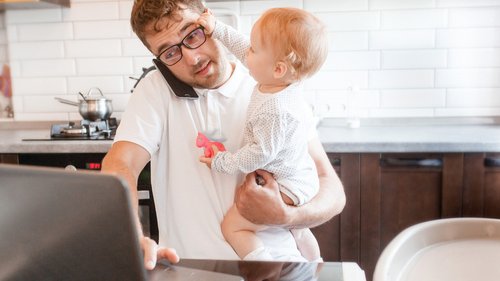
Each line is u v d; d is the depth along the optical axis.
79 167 2.22
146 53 2.76
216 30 1.24
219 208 1.27
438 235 1.01
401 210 2.11
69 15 2.76
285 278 0.80
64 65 2.81
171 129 1.28
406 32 2.56
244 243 1.23
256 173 1.24
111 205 0.56
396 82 2.60
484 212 2.07
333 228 2.14
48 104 2.85
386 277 0.75
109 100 2.60
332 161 2.11
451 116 2.59
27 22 2.79
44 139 2.32
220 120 1.29
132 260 0.59
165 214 1.32
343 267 0.84
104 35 2.76
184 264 0.85
